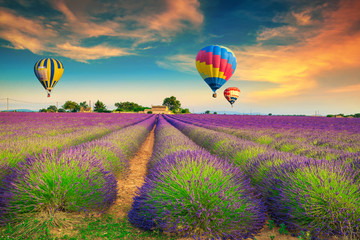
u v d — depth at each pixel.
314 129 15.76
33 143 5.18
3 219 2.39
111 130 13.31
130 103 121.00
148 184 2.81
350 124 22.47
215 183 2.58
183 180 2.51
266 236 2.40
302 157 3.48
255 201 2.62
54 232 2.27
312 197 2.48
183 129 16.47
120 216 2.89
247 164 4.07
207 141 8.30
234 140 6.82
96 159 3.54
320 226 2.33
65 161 2.98
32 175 2.72
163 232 2.43
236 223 2.33
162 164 3.28
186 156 3.23
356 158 3.55
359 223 2.26
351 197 2.42
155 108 100.19
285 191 2.70
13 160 3.58
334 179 2.61
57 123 18.89
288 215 2.55
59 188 2.60
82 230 2.35
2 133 9.43
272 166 3.44
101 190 2.91
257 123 24.22
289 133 11.62
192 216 2.29
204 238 2.24
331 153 4.77
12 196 2.48
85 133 9.27
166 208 2.37
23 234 2.17
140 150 9.22
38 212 2.53
